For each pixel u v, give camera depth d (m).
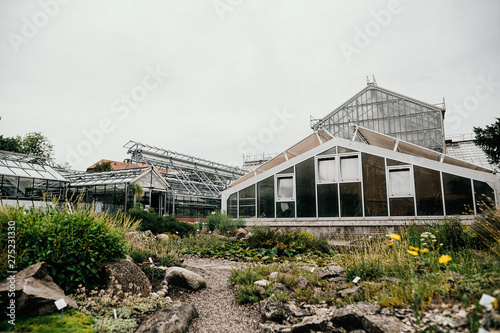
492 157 12.73
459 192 11.51
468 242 5.65
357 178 13.12
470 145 34.44
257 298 4.73
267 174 14.84
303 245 9.44
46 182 22.33
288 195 14.32
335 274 5.25
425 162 12.10
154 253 7.28
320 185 13.71
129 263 4.93
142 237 8.29
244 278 5.54
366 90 32.38
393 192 12.44
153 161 31.06
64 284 4.17
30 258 3.89
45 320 3.22
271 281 5.16
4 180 19.97
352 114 32.88
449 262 4.45
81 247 4.34
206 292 5.38
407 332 2.79
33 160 23.45
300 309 3.96
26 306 3.22
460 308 2.95
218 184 38.47
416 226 8.53
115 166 45.53
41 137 39.16
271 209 14.53
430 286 3.50
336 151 13.62
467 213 11.27
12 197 20.08
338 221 13.05
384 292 3.89
